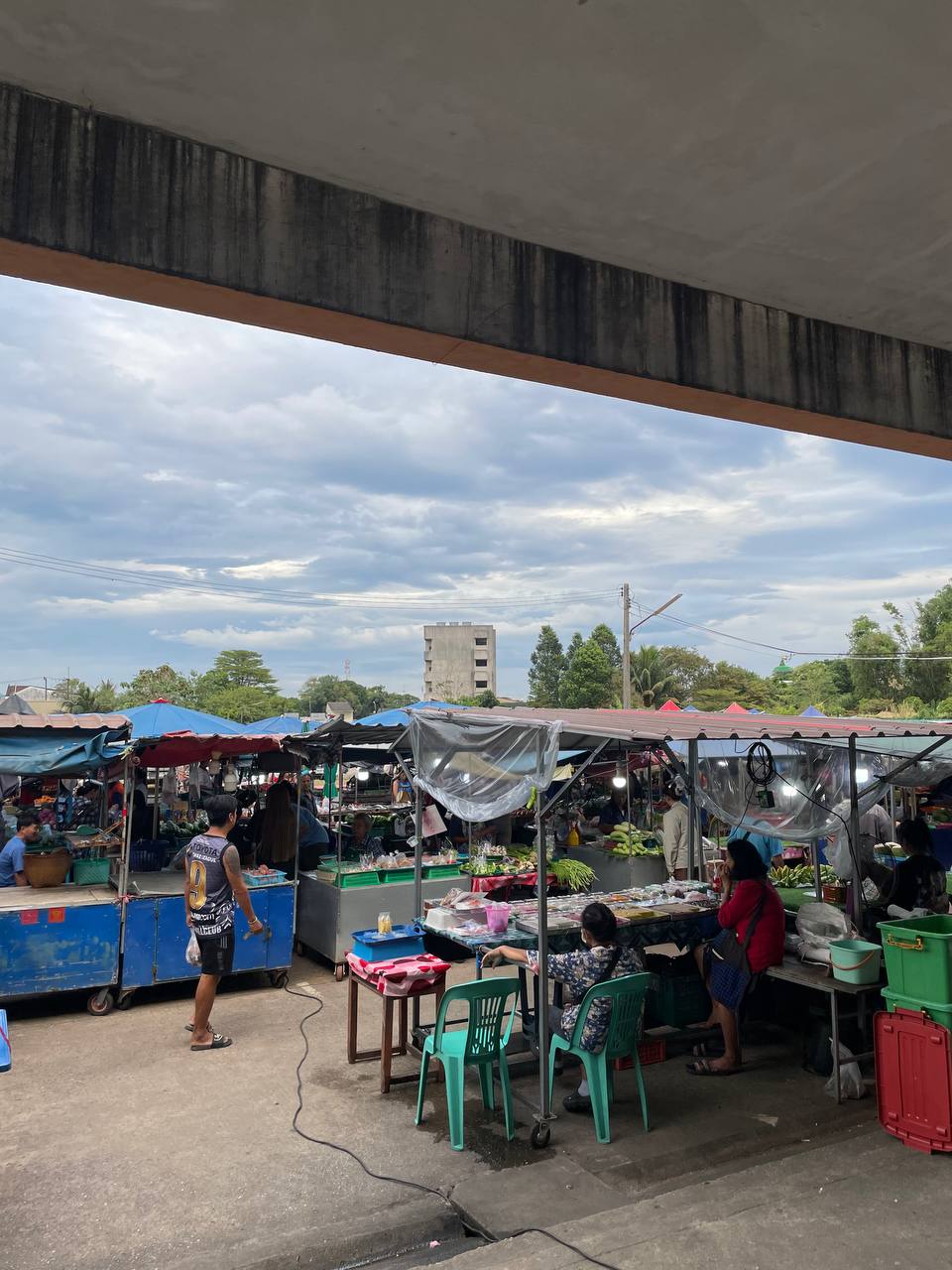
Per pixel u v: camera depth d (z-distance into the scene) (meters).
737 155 3.56
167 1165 4.46
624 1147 4.60
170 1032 6.57
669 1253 3.42
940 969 4.40
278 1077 5.67
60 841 8.27
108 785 10.22
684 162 3.61
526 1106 5.18
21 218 3.12
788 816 6.51
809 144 3.50
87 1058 6.03
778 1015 6.50
